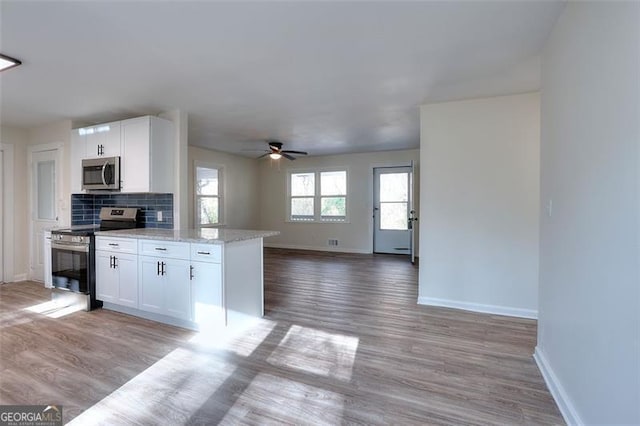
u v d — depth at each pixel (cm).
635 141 112
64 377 208
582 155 157
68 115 391
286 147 645
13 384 200
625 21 118
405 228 709
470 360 233
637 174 111
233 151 695
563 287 181
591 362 145
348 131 496
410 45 223
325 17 189
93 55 235
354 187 739
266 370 219
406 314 328
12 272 450
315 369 220
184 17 187
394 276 501
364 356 239
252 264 309
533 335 276
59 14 183
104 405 180
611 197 129
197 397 188
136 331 284
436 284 354
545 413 175
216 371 217
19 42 215
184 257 287
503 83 292
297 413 174
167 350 247
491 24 197
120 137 363
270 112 387
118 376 210
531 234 318
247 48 227
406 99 337
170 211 378
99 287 339
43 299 375
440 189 349
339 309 344
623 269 120
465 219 340
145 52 231
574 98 167
